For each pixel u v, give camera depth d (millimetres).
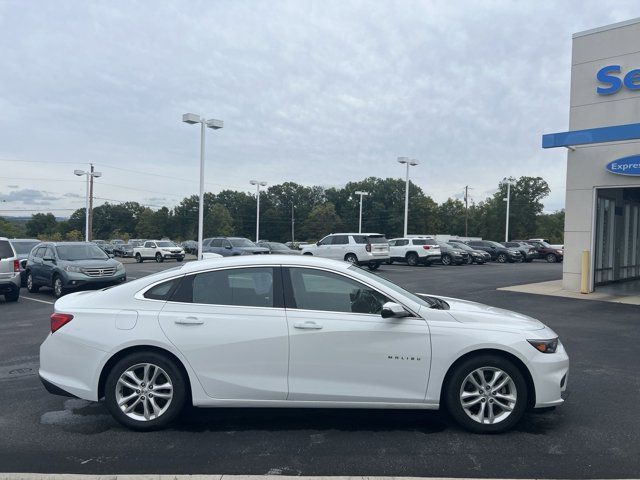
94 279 14484
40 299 14406
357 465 3971
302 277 4824
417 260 29984
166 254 39250
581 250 15977
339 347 4582
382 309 4555
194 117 23500
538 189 93938
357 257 24641
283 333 4590
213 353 4598
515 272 24516
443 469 3898
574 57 16016
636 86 14812
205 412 5191
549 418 5047
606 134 13484
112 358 4688
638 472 3859
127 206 122562
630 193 19281
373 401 4590
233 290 4797
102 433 4645
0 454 4176
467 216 90125
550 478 3752
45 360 4820
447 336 4590
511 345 4570
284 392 4586
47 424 4867
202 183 24078
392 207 105750
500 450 4270
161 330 4625
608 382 6281
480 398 4645
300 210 114125
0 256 13469
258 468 3912
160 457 4117
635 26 14828
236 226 111812
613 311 12062
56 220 118750
